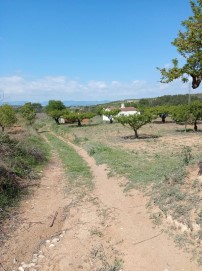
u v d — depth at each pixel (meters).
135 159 16.22
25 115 45.81
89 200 10.85
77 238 8.09
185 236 7.28
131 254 7.08
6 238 8.05
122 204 10.00
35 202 10.88
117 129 38.31
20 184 12.43
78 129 40.28
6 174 11.52
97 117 68.06
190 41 8.12
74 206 10.37
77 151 22.58
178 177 10.15
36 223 9.04
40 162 16.94
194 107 30.53
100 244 7.66
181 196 8.84
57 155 20.48
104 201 10.59
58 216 9.62
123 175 12.89
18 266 6.88
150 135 29.88
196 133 29.70
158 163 14.51
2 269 6.73
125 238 7.82
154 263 6.62
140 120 27.08
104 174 14.04
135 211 9.23
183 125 40.31
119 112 52.59
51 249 7.59
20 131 32.06
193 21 8.20
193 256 6.54
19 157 15.02
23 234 8.34
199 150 18.69
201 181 9.34
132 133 32.59
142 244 7.41
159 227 7.98
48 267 6.82
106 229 8.48
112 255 7.14
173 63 8.50
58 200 11.13
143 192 10.39
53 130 42.38
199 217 7.58
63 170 15.84
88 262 6.91
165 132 32.25
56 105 66.94
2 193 10.63
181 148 20.03
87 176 14.22
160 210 8.70
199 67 8.30
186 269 6.24
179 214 8.04
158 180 11.02
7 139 16.19
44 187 12.68
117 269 6.56
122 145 23.08
